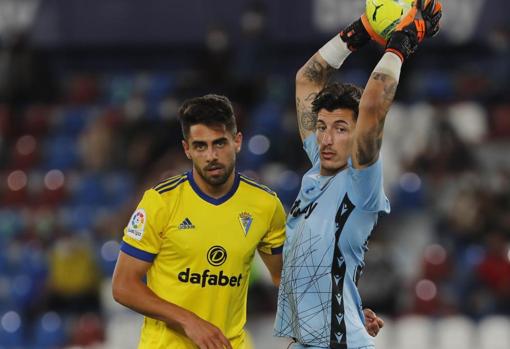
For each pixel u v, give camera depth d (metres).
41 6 65.69
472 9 61.56
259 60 58.19
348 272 17.95
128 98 62.78
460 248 48.25
